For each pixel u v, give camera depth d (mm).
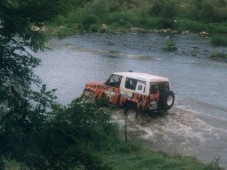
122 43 52188
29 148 6004
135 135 20500
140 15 69562
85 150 6242
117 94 23422
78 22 62781
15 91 6270
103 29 61625
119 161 16156
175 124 22219
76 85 30516
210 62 42688
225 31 66312
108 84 24000
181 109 24859
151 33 63312
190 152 18812
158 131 21156
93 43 51062
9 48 6348
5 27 6172
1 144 5977
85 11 64375
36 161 6012
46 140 6082
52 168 6117
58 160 6121
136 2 75125
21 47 6398
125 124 19859
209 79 34625
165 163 16125
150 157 16641
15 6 5980
